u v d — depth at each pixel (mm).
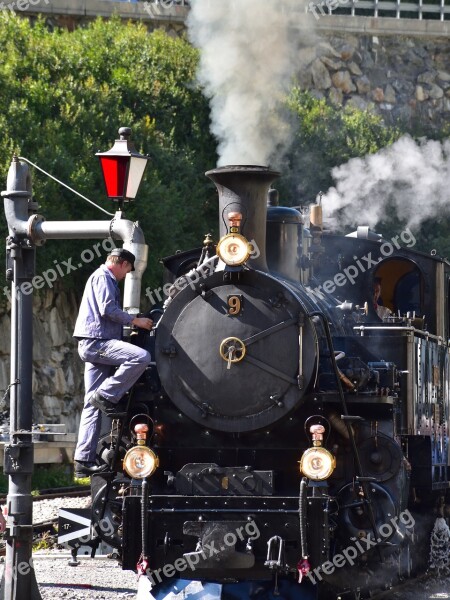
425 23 109875
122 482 32094
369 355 34875
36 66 91500
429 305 42094
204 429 32438
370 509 31062
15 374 32250
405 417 35938
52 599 35188
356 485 31688
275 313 31750
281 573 30906
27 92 87938
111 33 97312
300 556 30031
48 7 102625
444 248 99938
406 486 33438
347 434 32250
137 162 34250
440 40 111688
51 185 82812
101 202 86250
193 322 32250
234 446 32281
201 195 96750
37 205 33219
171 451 32688
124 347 31938
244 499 30609
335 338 34812
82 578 39750
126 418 32156
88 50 95750
